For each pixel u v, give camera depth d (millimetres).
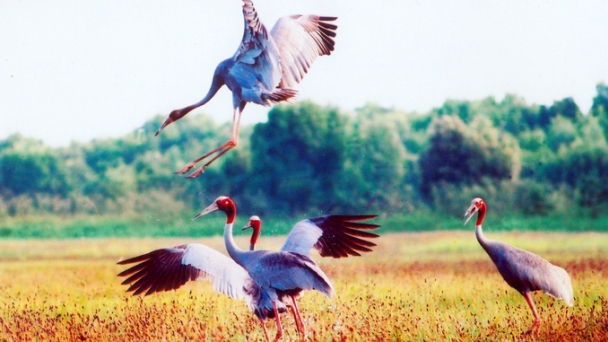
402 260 18656
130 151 46594
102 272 16547
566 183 38906
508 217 35188
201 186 40906
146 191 41812
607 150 39938
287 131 40438
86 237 34281
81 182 43500
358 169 40375
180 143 47906
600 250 19859
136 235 34469
